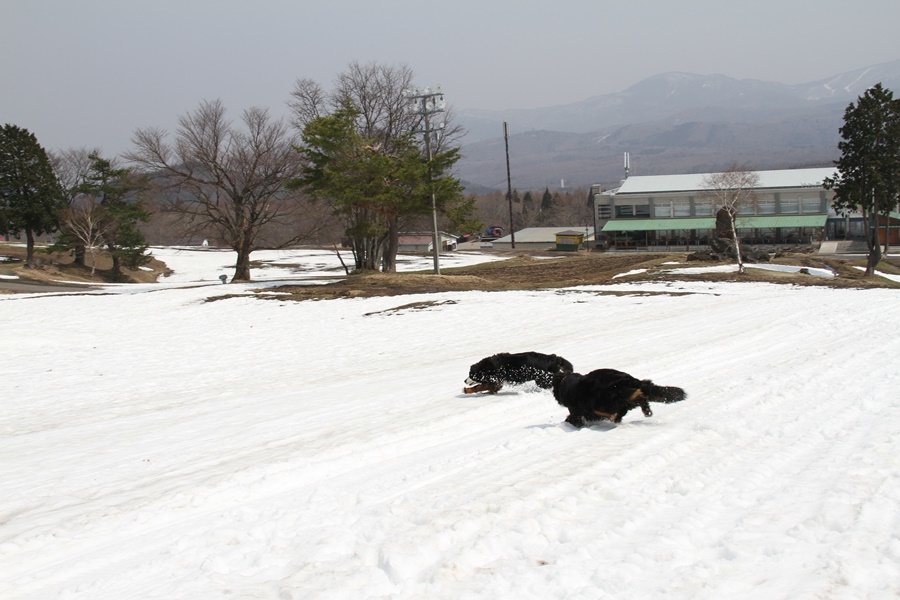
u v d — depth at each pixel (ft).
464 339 79.61
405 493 20.35
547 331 79.82
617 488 18.62
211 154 173.99
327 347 83.71
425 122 158.92
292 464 25.27
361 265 177.17
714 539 15.11
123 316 126.11
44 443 41.42
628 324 78.23
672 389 25.71
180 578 15.20
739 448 22.43
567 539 15.52
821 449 21.95
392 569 14.39
